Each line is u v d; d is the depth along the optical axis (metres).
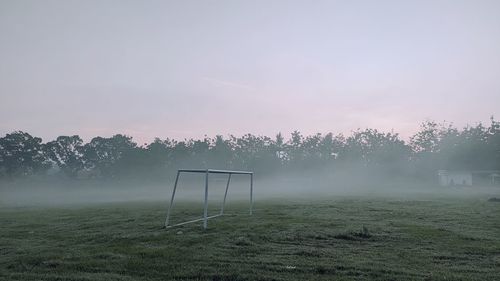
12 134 79.00
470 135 86.25
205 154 90.00
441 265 7.75
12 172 79.00
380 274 7.03
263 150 95.38
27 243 10.48
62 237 11.28
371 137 93.88
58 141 84.31
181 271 7.28
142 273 7.20
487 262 8.01
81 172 87.50
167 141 90.94
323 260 8.10
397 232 11.59
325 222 14.04
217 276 6.94
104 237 11.03
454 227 12.75
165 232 11.86
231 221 14.58
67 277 6.95
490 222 14.05
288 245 9.73
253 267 7.54
